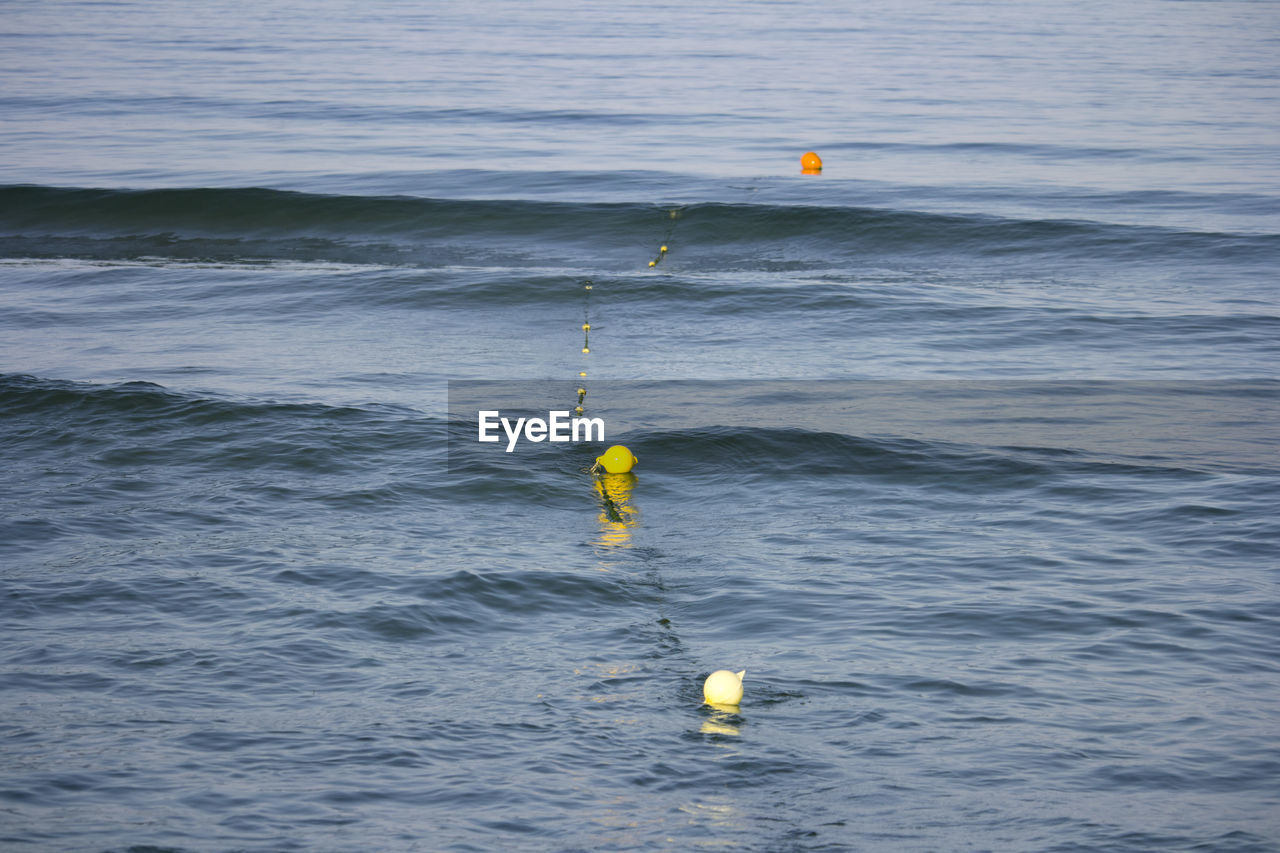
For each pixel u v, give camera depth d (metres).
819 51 100.94
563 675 13.98
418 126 61.81
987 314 32.56
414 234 43.53
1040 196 46.47
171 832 10.54
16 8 142.50
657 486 20.61
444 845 10.53
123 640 14.56
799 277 37.41
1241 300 34.00
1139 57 97.25
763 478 21.00
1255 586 16.50
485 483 20.38
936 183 48.84
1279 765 12.08
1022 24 130.25
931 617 15.61
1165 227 41.59
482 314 32.62
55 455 21.33
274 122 62.66
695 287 34.75
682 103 70.38
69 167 51.03
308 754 12.02
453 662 14.27
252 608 15.54
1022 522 19.02
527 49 100.69
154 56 93.19
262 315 32.34
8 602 15.55
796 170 51.44
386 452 21.77
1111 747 12.44
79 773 11.48
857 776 11.87
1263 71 87.69
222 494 19.67
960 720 12.98
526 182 48.56
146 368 26.94
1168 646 14.74
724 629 15.31
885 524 18.97
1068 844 10.78
